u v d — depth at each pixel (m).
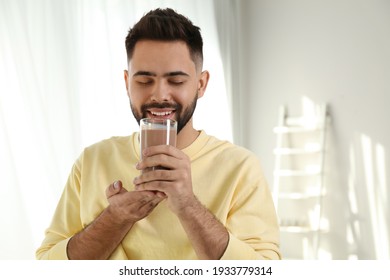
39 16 3.34
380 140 4.40
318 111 4.81
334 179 4.73
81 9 3.58
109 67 3.68
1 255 3.04
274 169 5.13
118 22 3.79
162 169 1.16
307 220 4.92
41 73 3.32
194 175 1.38
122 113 3.73
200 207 1.19
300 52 4.97
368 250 4.49
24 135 3.20
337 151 4.71
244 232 1.33
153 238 1.32
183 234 1.31
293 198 5.04
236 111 4.94
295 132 5.02
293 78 5.01
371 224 4.46
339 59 4.69
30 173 3.20
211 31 4.66
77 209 1.46
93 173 1.45
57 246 1.32
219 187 1.37
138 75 1.27
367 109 4.49
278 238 1.40
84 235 1.29
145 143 1.18
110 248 1.31
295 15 5.01
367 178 4.49
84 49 3.58
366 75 4.50
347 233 4.64
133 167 1.41
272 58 5.18
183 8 4.38
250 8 5.36
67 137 3.39
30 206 3.18
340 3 4.69
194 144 1.40
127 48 1.31
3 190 3.07
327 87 4.77
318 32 4.84
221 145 1.44
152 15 1.31
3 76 3.15
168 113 1.28
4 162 3.08
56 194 3.28
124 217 1.23
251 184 1.38
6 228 3.06
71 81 3.43
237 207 1.37
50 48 3.38
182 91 1.28
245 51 5.37
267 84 5.21
